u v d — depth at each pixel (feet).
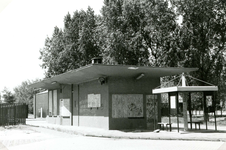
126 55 120.57
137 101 66.03
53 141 49.70
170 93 57.67
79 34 143.23
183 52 107.14
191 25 107.55
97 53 144.05
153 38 121.60
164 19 112.68
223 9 108.47
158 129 60.29
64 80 79.36
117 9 124.88
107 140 49.47
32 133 65.46
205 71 111.86
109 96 64.13
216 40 110.42
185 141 46.24
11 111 95.45
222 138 46.09
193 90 53.11
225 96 127.85
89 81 72.95
